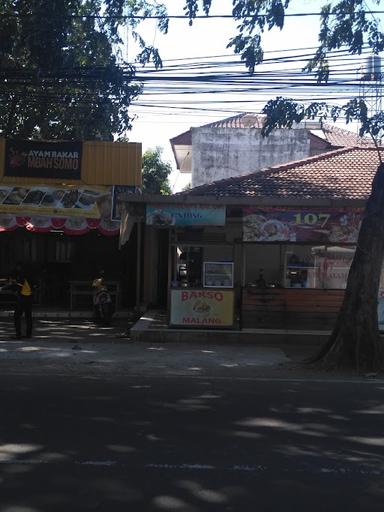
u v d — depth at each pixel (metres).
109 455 5.49
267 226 13.84
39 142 17.91
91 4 13.03
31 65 15.40
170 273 14.55
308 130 29.78
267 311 14.33
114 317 18.39
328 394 8.59
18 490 4.60
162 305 19.45
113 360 11.22
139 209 14.38
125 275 19.80
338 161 17.92
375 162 17.84
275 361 11.48
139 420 6.80
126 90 14.16
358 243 11.18
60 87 16.42
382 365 10.70
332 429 6.55
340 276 14.69
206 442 5.97
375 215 11.07
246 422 6.80
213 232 17.17
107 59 13.69
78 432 6.26
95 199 17.84
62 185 17.95
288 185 15.83
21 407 7.36
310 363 11.17
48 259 19.95
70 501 4.39
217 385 9.16
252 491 4.64
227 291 14.14
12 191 17.77
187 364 11.03
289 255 14.88
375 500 4.50
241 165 29.97
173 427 6.52
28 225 17.62
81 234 18.05
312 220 13.77
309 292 14.34
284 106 10.70
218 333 13.71
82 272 19.77
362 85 12.73
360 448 5.85
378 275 11.09
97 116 17.53
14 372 10.04
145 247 19.47
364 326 10.86
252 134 29.94
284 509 4.30
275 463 5.34
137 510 4.24
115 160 18.06
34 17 12.97
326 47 11.12
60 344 12.95
